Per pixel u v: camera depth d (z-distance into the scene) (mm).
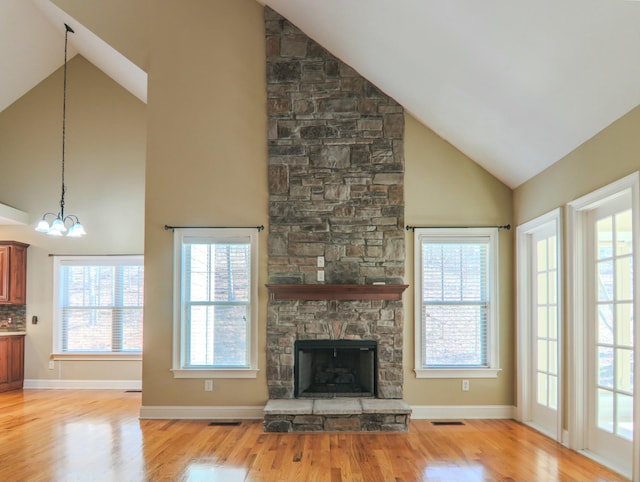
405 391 5855
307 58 6023
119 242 8031
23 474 3957
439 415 5824
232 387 5809
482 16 3617
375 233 5895
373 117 5984
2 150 8156
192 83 6059
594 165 4172
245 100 6027
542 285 5441
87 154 8125
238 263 5926
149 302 5879
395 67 5137
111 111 8141
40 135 8156
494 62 4039
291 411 5223
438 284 5934
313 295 5762
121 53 6129
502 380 5859
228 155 5988
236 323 5883
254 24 6086
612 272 4137
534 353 5609
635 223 3605
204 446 4707
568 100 3951
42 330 8062
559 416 4789
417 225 5941
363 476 3904
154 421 5695
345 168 5949
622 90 3516
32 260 8117
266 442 4840
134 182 8078
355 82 6000
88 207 8102
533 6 3248
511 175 5684
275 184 5934
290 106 5996
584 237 4531
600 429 4309
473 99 4738
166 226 5922
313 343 5824
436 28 4078
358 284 5746
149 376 5832
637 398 3621
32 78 7996
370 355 5887
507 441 4867
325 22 5301
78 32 6957
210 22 6102
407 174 5969
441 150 5992
